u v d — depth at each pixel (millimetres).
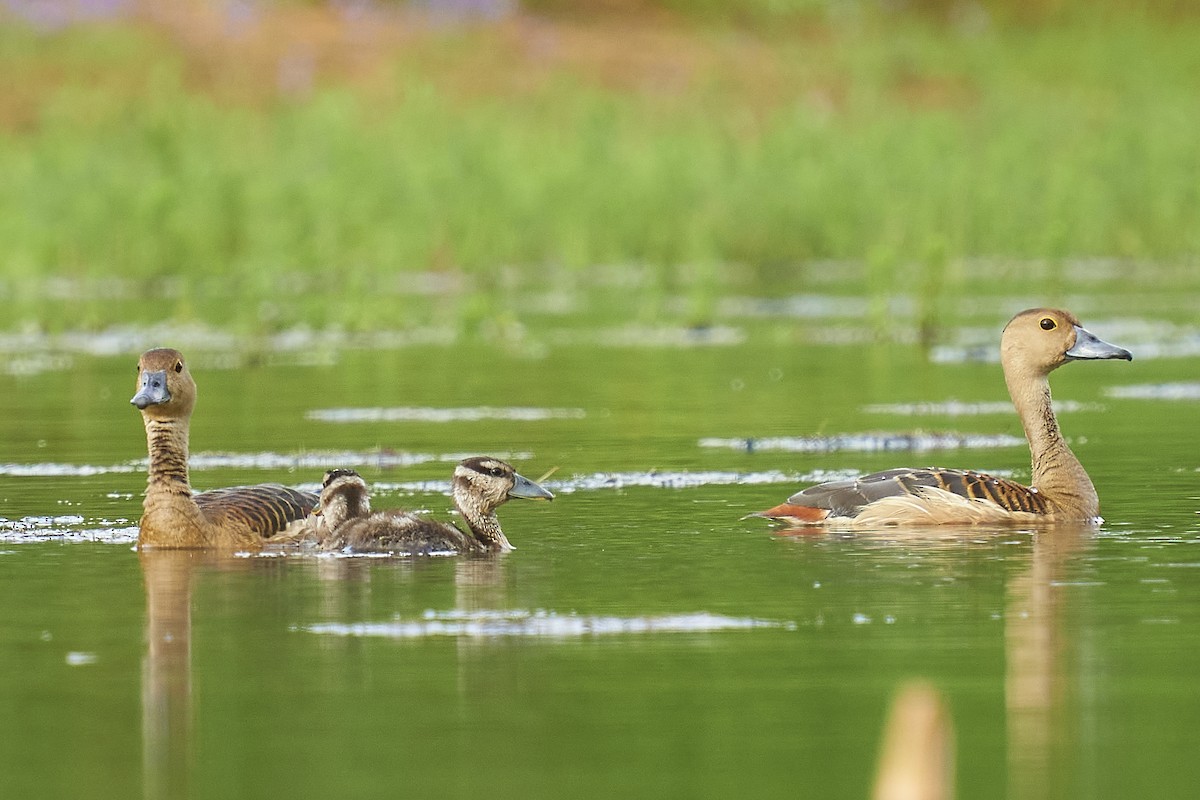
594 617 10781
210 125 45656
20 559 12906
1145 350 26188
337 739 8539
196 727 8750
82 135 44781
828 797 7645
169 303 34031
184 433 13375
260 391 22891
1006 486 13992
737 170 42938
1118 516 14133
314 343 28641
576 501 15008
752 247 41281
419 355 26906
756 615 10789
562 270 40031
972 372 24172
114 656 10039
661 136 45719
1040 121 48562
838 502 13969
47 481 16344
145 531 13344
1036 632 10320
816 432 18922
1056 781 7840
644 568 12234
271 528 13625
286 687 9414
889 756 4855
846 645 10078
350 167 41500
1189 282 35812
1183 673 9445
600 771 8023
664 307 33406
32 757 8352
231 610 11133
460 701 9102
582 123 46688
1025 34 58469
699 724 8680
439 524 13117
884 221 41062
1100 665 9625
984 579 11742
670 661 9797
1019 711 8852
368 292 34500
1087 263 40219
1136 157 42875
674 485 15789
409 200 40500
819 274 39469
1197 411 20344
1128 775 7891
